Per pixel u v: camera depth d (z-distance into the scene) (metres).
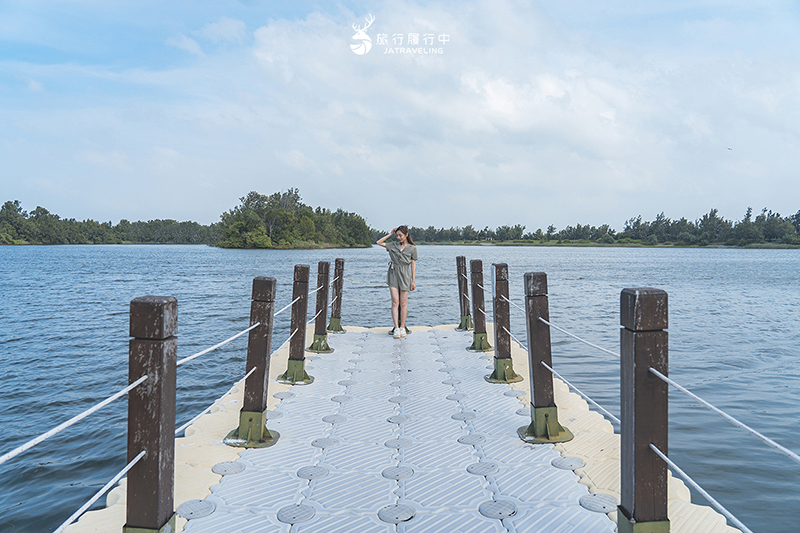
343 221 191.12
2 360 11.55
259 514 3.11
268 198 167.12
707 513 3.04
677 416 7.31
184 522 3.00
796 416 7.42
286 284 35.31
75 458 6.14
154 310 2.43
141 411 2.43
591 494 3.31
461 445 4.25
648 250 174.62
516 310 19.11
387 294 29.28
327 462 3.93
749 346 12.99
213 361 11.15
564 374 9.66
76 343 13.69
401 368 6.99
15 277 42.31
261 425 4.33
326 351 8.07
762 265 68.69
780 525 4.44
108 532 2.87
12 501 5.10
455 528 2.92
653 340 2.50
